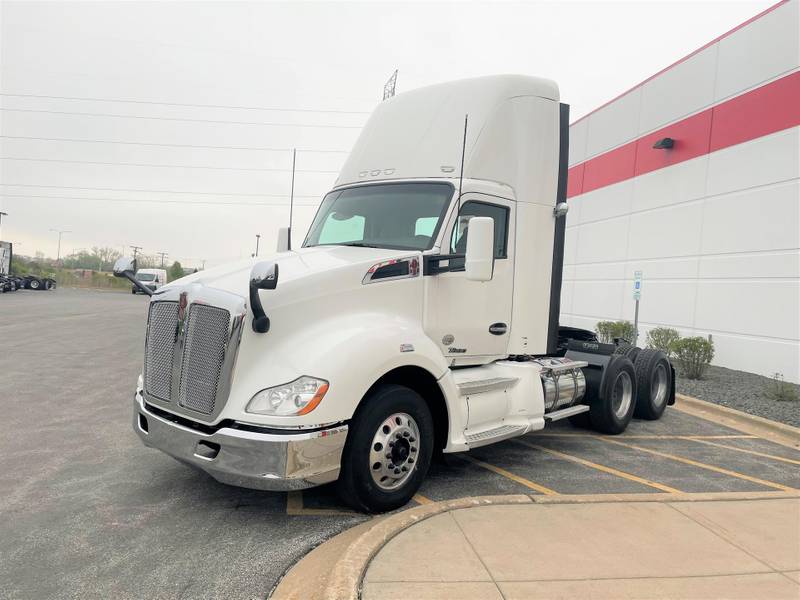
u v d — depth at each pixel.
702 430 7.78
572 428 7.65
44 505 4.34
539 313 6.06
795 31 11.10
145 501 4.48
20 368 10.18
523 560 3.39
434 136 5.73
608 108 17.31
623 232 16.41
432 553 3.44
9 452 5.57
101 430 6.40
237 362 3.92
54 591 3.16
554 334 6.27
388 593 2.98
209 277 4.43
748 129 12.12
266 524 4.13
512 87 5.83
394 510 4.44
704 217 13.28
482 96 5.71
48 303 28.95
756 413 8.51
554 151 6.13
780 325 11.16
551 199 6.13
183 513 4.28
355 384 4.01
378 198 5.64
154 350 4.50
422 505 4.38
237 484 3.85
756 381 10.95
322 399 3.86
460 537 3.68
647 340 13.71
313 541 3.87
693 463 6.02
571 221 19.44
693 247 13.60
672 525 3.99
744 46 12.30
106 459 5.43
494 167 5.62
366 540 3.50
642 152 15.63
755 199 11.90
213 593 3.19
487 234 4.66
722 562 3.46
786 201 11.16
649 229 15.25
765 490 5.15
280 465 3.73
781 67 11.38
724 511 4.30
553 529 3.85
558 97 6.21
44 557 3.55
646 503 4.41
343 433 3.98
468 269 4.68
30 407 7.37
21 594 3.12
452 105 5.83
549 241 6.12
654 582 3.20
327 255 4.92
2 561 3.48
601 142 17.69
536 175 5.94
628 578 3.23
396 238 5.32
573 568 3.32
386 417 4.31
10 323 18.03
